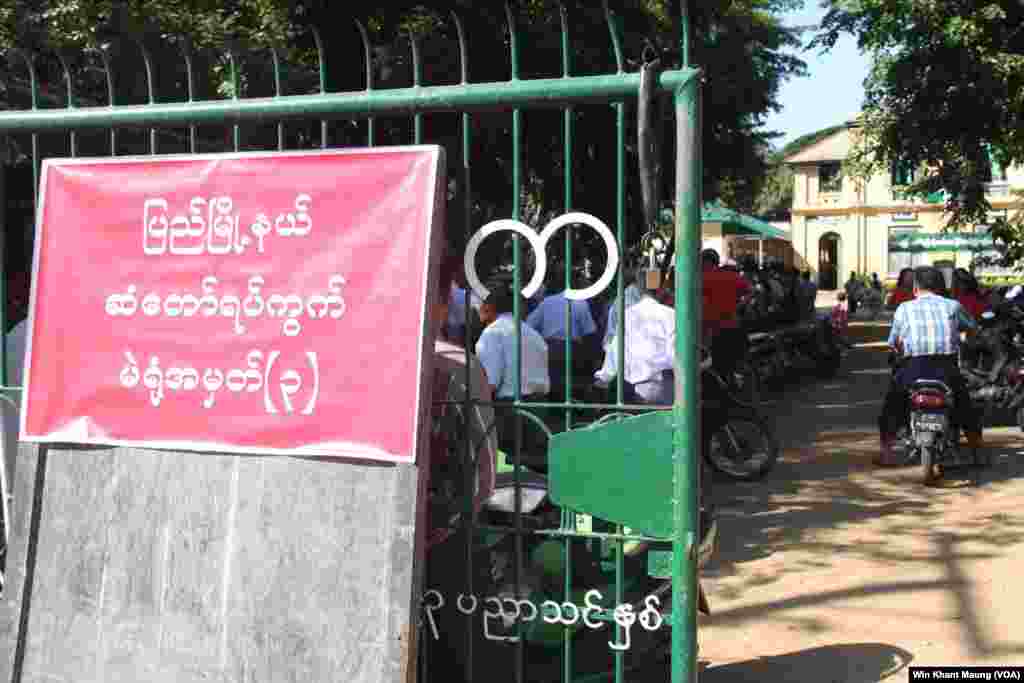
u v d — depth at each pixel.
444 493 3.48
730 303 11.33
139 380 3.48
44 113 3.74
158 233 3.48
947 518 7.27
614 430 3.18
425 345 3.18
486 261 3.51
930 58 11.57
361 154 3.27
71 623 3.52
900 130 12.16
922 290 8.59
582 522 3.82
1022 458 9.24
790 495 8.22
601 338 8.27
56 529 3.57
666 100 3.17
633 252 4.39
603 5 3.18
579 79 3.17
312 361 3.29
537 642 3.71
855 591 5.73
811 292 17.42
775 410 13.16
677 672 3.15
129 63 6.32
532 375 5.79
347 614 3.20
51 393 3.59
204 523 3.39
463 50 3.32
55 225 3.61
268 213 3.36
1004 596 5.53
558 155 9.23
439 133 8.06
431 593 3.52
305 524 3.27
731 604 5.64
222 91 6.48
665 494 3.15
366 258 3.25
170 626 3.40
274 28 9.00
